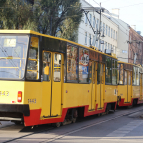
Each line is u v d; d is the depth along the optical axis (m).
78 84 10.27
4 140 7.05
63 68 9.19
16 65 7.55
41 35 8.12
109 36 50.31
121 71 18.47
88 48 11.38
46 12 22.47
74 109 10.35
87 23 38.53
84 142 7.28
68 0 23.50
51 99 8.55
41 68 8.02
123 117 13.86
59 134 8.23
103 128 9.87
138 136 8.44
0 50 7.68
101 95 13.22
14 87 7.39
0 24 19.80
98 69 12.75
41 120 8.02
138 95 21.36
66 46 9.30
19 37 7.71
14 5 19.81
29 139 7.32
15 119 7.56
